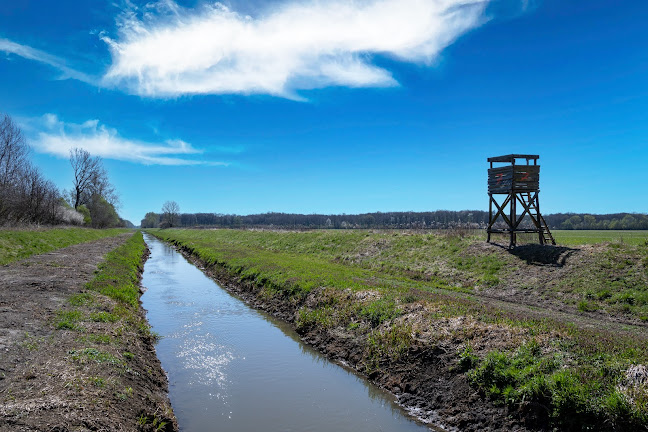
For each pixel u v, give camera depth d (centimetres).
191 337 1434
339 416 880
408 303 1335
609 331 1128
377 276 2192
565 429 686
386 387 1019
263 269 2352
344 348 1262
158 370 1073
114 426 629
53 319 1084
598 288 1502
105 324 1153
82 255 2762
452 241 2556
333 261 2978
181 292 2303
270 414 883
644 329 1172
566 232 5194
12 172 4175
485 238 2525
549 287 1642
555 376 746
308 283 1812
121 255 3244
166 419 778
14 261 2136
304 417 872
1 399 611
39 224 4191
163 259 4397
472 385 873
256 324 1628
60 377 730
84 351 877
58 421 576
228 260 3052
